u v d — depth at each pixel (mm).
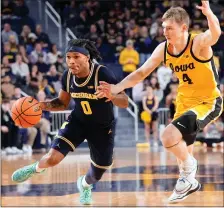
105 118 5594
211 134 16062
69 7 20734
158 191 6918
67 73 5578
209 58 5051
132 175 8633
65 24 20438
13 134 14094
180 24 4984
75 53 5305
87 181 5992
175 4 21172
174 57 5125
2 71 15609
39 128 14977
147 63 5293
